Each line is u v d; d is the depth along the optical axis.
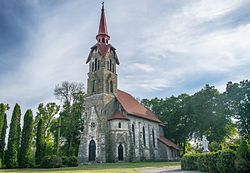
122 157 50.53
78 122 58.91
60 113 57.62
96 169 31.08
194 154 26.58
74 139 59.47
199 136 69.31
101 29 64.00
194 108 67.06
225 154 18.95
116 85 60.78
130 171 26.30
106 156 50.53
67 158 42.00
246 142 17.45
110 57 61.81
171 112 74.25
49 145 63.88
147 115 63.28
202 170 23.77
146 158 56.38
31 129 49.97
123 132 51.97
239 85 63.03
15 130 48.53
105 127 52.62
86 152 51.03
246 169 16.88
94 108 55.00
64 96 57.66
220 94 65.25
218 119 63.12
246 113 59.62
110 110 55.94
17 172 29.38
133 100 66.19
